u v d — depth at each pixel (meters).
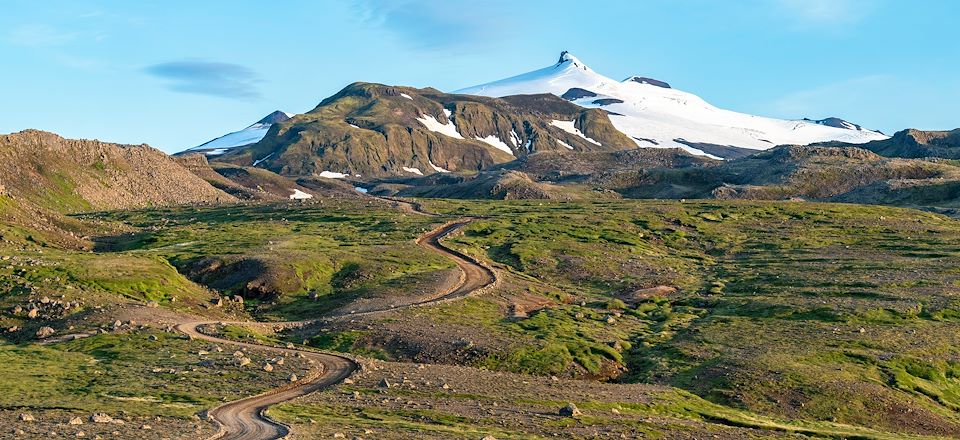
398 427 52.53
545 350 100.06
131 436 45.06
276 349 87.25
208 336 94.19
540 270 158.50
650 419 67.00
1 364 71.19
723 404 84.62
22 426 46.69
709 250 186.75
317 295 129.75
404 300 124.94
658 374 95.25
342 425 52.09
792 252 178.75
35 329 90.38
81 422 48.19
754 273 157.12
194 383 65.94
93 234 174.88
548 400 70.12
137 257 130.12
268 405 58.88
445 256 160.25
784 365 94.31
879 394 86.88
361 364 80.12
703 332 113.50
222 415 54.47
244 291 129.75
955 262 158.38
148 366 72.25
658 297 138.88
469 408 63.19
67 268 115.50
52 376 66.88
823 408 83.62
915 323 116.06
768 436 66.12
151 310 104.00
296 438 46.44
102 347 81.00
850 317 118.38
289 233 186.88
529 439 52.53
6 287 104.12
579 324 116.06
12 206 166.00
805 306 125.19
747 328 115.25
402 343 100.81
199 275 135.50
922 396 89.50
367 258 151.00
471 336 104.50
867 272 151.12
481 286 137.38
